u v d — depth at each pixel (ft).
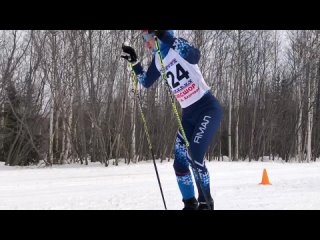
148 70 12.40
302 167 51.67
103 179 34.30
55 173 40.65
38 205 18.40
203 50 81.82
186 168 11.76
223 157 105.91
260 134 97.86
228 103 99.50
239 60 96.99
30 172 41.60
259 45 104.42
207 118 11.21
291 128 100.58
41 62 68.23
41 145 77.87
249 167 50.62
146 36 11.68
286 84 104.99
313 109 102.42
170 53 11.46
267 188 25.26
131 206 17.57
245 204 17.57
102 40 65.41
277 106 103.91
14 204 18.88
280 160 100.42
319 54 95.40
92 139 70.33
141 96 71.82
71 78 66.69
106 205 18.08
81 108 65.46
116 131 62.64
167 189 25.52
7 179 34.22
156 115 72.84
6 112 79.10
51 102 69.15
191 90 11.35
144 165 53.93
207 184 11.26
